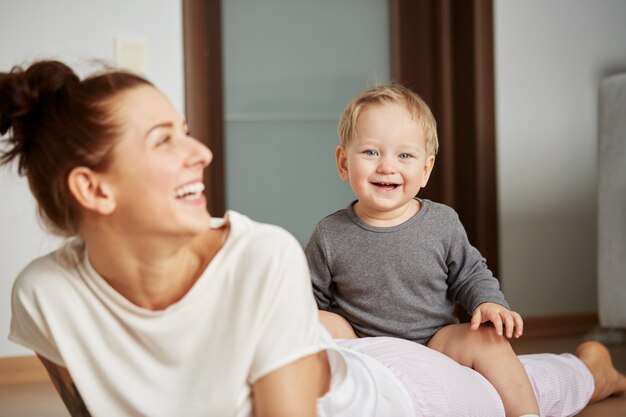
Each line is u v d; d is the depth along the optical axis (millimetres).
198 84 2928
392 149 1503
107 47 2531
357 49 3137
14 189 2430
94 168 957
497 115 3033
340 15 3115
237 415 1006
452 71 3146
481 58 3020
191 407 1020
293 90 3078
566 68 3098
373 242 1520
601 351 1743
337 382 1081
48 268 1055
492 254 3029
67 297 1039
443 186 3156
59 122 969
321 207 3119
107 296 1017
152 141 958
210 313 1002
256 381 991
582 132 3115
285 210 3084
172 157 961
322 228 1569
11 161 1045
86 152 951
